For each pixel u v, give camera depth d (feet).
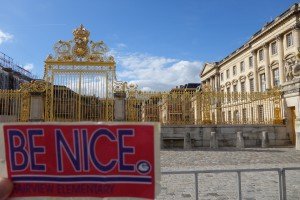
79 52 65.57
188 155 53.78
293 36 159.12
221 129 69.15
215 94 70.33
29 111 65.46
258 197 24.52
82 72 65.57
